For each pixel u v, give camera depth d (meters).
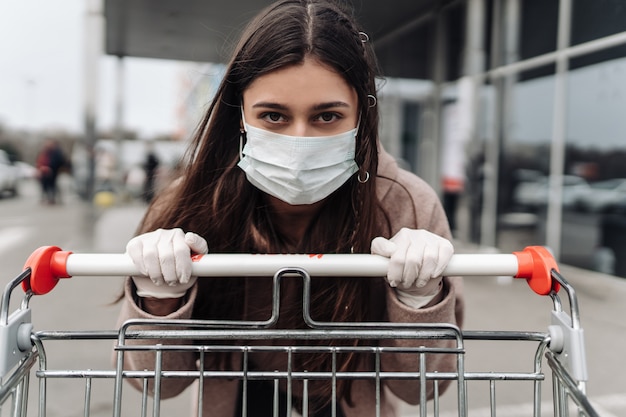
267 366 1.46
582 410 0.97
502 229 8.01
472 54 8.34
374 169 1.33
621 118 6.37
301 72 1.15
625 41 6.03
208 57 12.53
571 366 1.01
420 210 1.49
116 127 16.62
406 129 10.97
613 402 3.32
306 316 1.09
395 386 1.37
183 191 1.40
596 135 6.66
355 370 1.39
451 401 3.24
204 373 1.13
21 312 1.06
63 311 4.95
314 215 1.42
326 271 1.10
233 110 1.34
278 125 1.22
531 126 7.52
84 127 14.12
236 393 1.47
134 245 1.11
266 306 1.43
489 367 3.78
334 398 1.13
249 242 1.41
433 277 1.11
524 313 5.18
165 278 1.08
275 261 1.10
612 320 4.98
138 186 16.52
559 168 7.04
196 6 8.45
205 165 1.39
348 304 1.35
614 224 6.58
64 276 1.12
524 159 7.70
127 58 13.71
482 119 8.38
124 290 1.23
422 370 1.12
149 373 1.12
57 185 16.77
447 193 9.45
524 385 3.48
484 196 8.30
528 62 7.43
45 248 1.11
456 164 9.12
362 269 1.10
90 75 13.66
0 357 0.97
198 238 1.13
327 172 1.26
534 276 1.13
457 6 8.40
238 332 1.08
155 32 10.38
